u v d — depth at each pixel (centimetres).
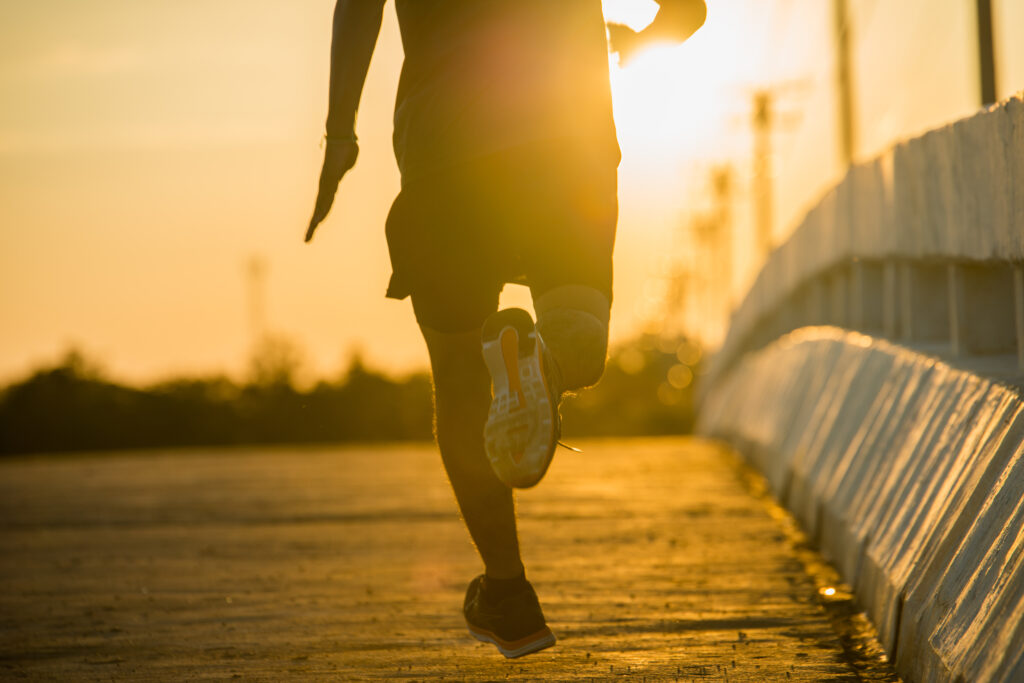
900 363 944
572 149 485
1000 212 718
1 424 8712
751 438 2061
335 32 509
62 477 2273
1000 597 472
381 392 9456
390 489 1766
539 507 1435
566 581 912
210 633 759
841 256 1548
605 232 490
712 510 1382
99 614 839
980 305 889
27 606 880
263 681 627
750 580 903
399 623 773
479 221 490
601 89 505
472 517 551
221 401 9319
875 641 680
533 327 438
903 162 1064
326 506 1543
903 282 1162
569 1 506
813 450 1214
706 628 735
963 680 469
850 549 847
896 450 810
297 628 765
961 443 648
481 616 568
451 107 491
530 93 486
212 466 2455
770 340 3256
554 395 443
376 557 1080
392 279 517
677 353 18312
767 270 3000
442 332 523
